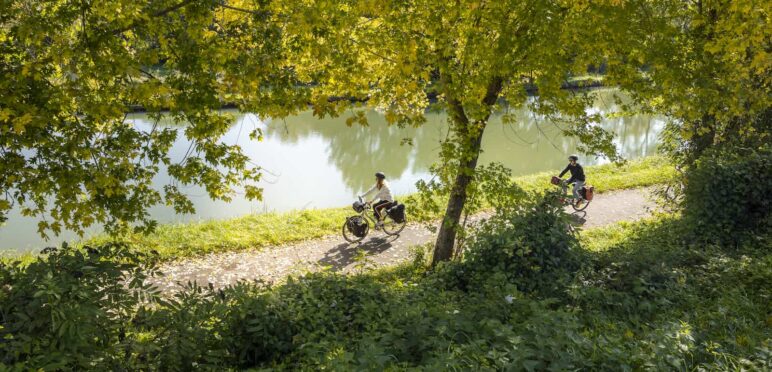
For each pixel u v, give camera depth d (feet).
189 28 20.03
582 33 25.38
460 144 29.53
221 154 24.47
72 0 18.99
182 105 20.84
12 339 13.20
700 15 27.63
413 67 24.17
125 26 19.13
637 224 46.80
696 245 32.89
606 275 24.79
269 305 18.85
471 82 25.52
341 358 13.97
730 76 28.55
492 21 24.67
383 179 44.93
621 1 24.04
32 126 19.27
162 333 16.90
